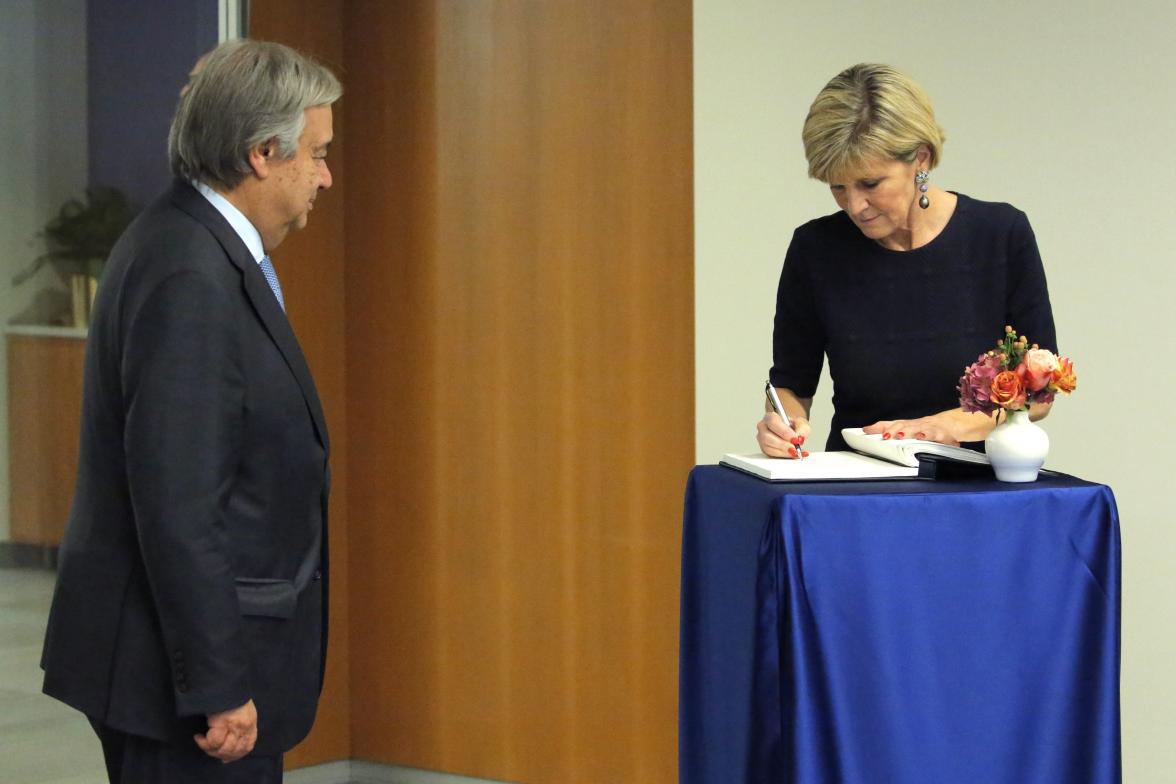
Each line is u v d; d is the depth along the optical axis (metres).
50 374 3.32
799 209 3.49
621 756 3.73
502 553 3.85
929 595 1.76
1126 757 3.22
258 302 1.87
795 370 2.44
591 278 3.71
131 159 3.45
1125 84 3.17
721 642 1.96
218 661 1.76
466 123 3.82
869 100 2.03
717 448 3.56
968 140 3.32
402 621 3.99
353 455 4.05
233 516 1.86
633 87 3.63
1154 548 3.18
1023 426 1.87
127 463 1.76
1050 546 1.79
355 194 3.99
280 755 1.99
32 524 3.29
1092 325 3.23
